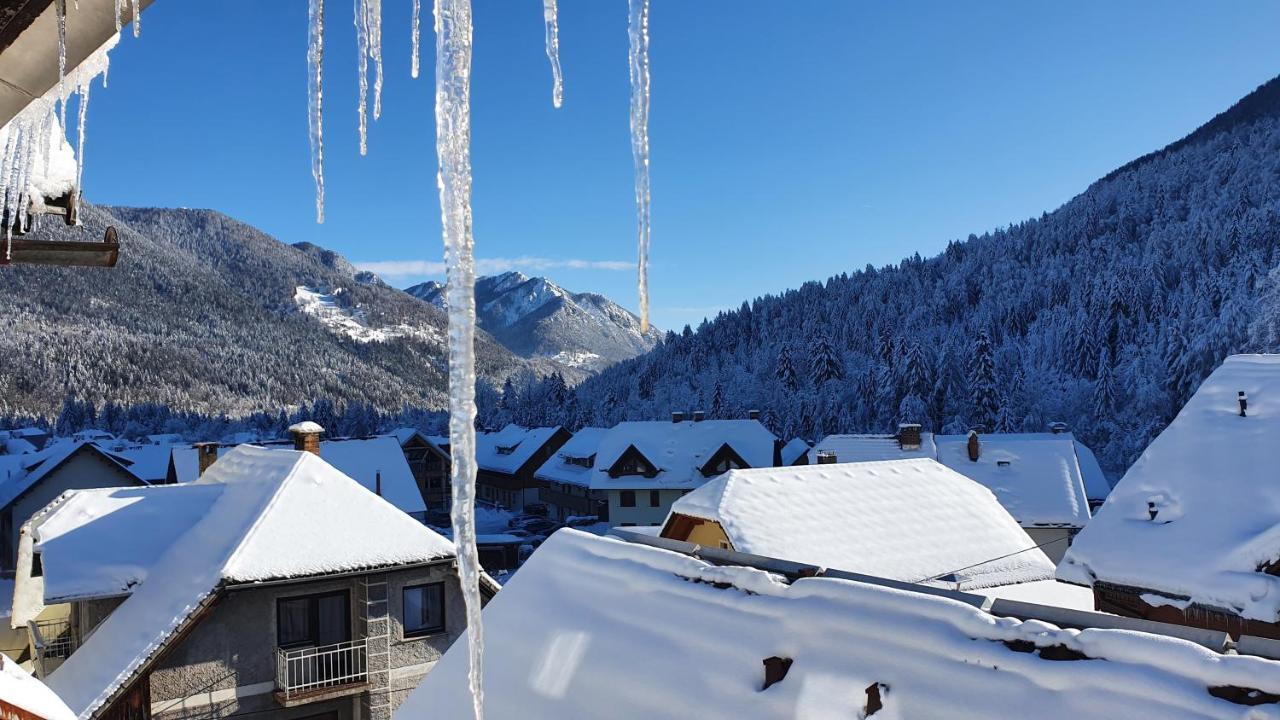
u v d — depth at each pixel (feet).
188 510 60.13
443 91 7.79
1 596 118.73
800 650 21.21
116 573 54.03
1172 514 48.73
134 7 8.39
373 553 52.95
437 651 54.95
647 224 9.05
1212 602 42.91
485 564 160.25
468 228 7.80
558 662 26.32
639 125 8.98
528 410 426.10
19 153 13.04
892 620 20.06
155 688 47.93
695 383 410.52
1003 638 18.01
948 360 290.35
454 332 7.79
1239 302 221.66
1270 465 47.78
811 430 323.16
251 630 50.44
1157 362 246.47
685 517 71.10
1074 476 125.80
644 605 26.71
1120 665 16.03
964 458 134.10
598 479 192.65
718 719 20.75
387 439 164.14
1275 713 13.94
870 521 68.85
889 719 17.99
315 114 9.79
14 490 150.20
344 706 53.42
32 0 8.41
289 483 55.52
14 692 17.03
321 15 9.53
